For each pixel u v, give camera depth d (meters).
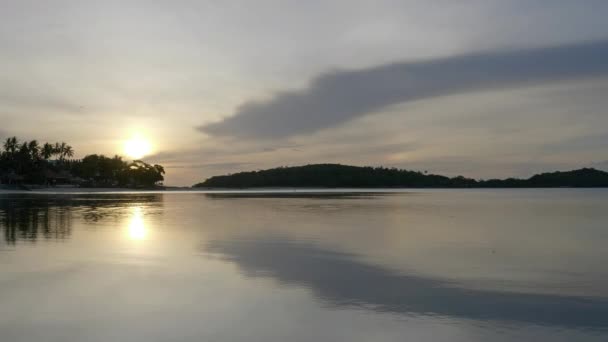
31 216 42.22
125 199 89.00
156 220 39.12
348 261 19.86
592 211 53.97
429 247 23.91
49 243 24.67
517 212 51.81
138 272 17.44
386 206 64.12
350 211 52.12
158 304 13.26
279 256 21.03
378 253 22.00
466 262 19.72
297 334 10.95
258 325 11.55
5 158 168.38
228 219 40.31
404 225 35.25
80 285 15.40
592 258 20.72
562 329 11.33
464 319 12.03
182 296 14.12
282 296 14.16
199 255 21.20
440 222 37.88
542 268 18.38
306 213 48.56
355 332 11.08
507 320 11.98
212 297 14.02
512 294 14.48
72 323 11.67
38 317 12.14
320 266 18.69
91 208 55.78
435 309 12.87
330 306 13.13
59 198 91.00
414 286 15.42
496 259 20.45
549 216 45.47
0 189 157.75
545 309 12.88
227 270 17.88
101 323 11.67
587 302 13.56
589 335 10.94
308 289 15.02
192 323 11.66
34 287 15.12
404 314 12.42
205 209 55.69
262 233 29.67
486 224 36.25
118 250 22.48
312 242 25.66
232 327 11.40
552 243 25.55
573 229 32.78
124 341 10.52
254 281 16.09
